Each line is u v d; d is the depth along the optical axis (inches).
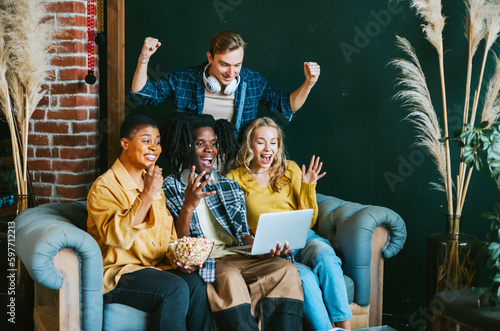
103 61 130.7
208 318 88.1
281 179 109.3
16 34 110.9
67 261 81.2
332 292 97.5
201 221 99.8
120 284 85.5
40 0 122.8
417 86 114.7
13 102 119.3
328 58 128.8
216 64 110.3
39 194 128.9
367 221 103.2
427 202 124.7
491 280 90.4
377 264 106.9
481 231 120.3
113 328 84.0
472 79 119.8
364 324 104.8
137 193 89.8
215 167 112.3
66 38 122.9
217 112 116.6
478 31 109.4
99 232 85.7
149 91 113.0
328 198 121.0
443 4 120.2
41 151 127.8
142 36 134.2
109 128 130.7
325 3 127.6
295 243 94.5
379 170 127.8
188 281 87.8
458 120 121.4
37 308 98.0
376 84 126.1
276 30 130.8
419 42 122.3
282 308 90.3
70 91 124.0
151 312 84.4
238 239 100.4
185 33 133.0
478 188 120.0
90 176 128.8
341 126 129.6
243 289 88.8
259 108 134.1
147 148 89.6
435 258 110.5
